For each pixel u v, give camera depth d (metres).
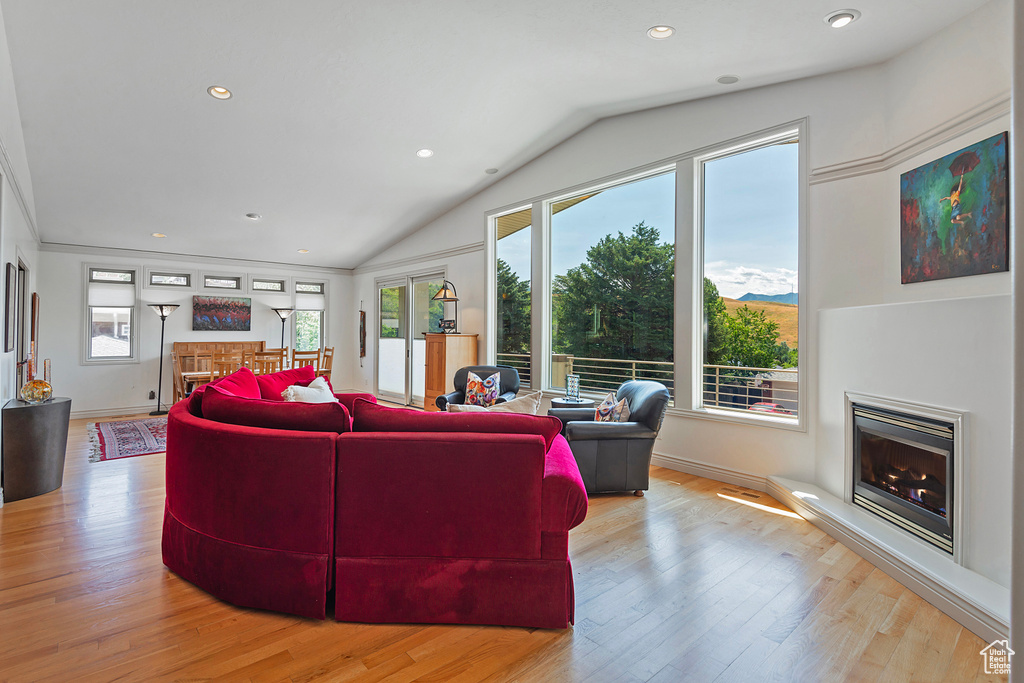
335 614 2.04
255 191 5.77
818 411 3.48
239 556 2.12
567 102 4.41
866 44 3.07
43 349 6.62
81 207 5.74
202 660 1.78
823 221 3.51
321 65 3.67
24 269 5.08
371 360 8.80
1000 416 2.08
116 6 2.97
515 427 2.12
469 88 4.07
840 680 1.68
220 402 2.45
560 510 1.99
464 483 2.01
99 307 7.07
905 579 2.31
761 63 3.44
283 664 1.76
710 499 3.57
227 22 3.17
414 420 2.14
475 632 1.96
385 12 3.09
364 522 2.03
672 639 1.91
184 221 6.43
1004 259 2.46
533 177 5.62
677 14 2.95
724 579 2.39
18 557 2.60
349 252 8.37
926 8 2.65
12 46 3.20
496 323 6.22
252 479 2.10
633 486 3.59
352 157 5.21
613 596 2.23
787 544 2.79
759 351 3.92
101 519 3.13
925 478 2.55
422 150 5.19
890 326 2.74
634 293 4.74
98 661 1.76
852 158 3.39
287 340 8.76
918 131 3.00
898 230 3.16
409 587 2.01
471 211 6.50
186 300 7.76
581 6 2.96
